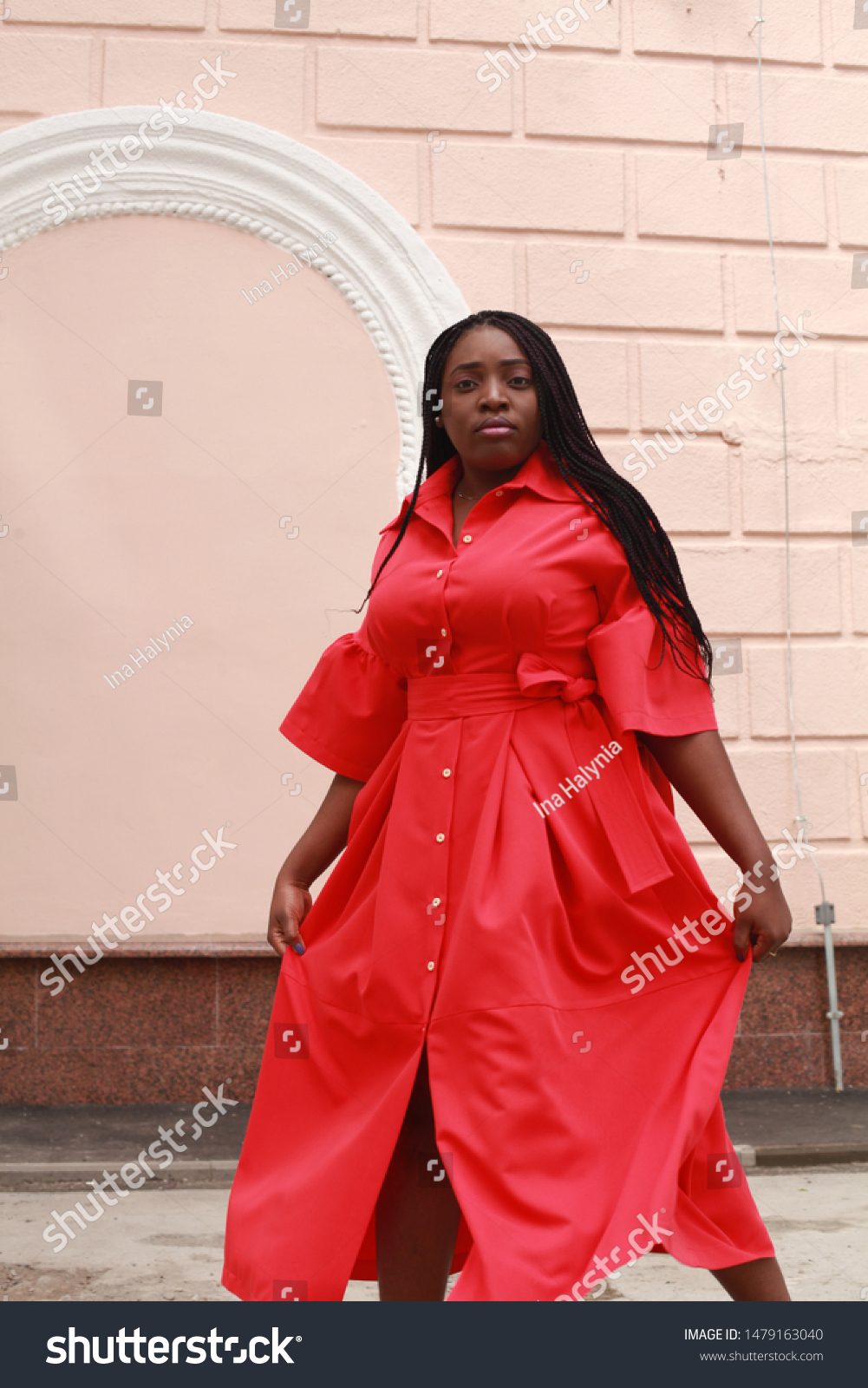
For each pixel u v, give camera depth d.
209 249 4.75
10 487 4.59
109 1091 4.25
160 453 4.67
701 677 1.84
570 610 1.78
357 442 4.74
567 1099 1.63
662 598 1.83
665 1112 1.66
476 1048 1.63
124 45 4.77
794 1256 2.73
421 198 4.86
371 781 1.95
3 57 4.72
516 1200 1.55
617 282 4.93
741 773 4.81
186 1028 4.29
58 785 4.52
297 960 1.93
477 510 1.90
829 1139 3.79
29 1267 2.66
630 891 1.74
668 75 5.04
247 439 4.71
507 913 1.67
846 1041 4.61
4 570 4.56
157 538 4.64
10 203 4.62
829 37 5.13
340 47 4.87
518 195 4.91
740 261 5.01
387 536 2.14
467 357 1.89
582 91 4.98
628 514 1.82
